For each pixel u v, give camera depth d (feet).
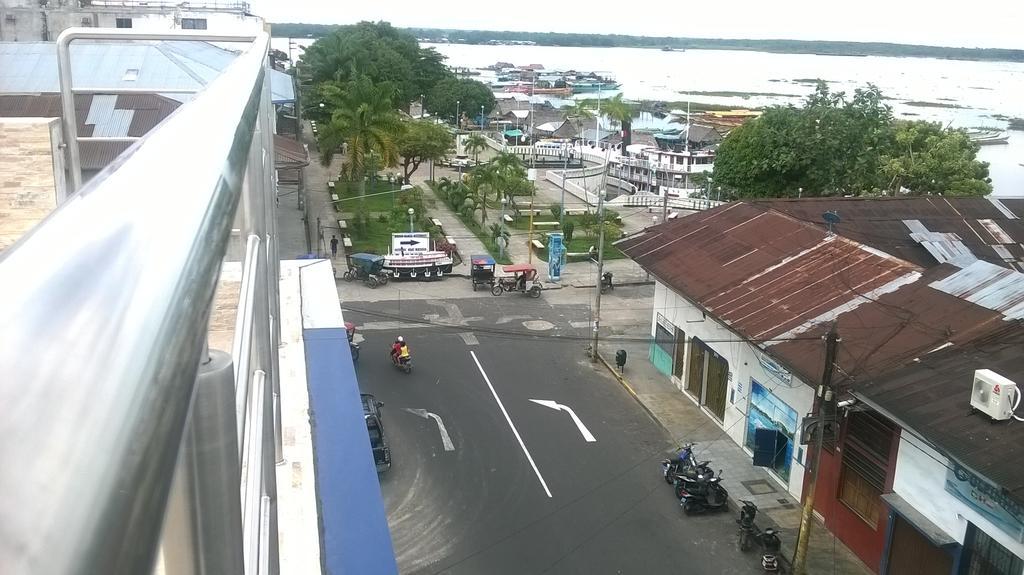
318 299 32.83
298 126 171.12
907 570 40.40
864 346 45.62
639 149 207.41
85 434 1.46
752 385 54.80
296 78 208.13
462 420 59.26
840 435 45.21
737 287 59.21
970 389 39.09
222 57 103.45
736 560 43.55
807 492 43.80
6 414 1.36
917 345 44.55
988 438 35.40
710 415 61.16
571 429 58.54
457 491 49.57
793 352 47.50
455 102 246.06
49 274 1.77
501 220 129.59
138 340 1.78
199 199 2.72
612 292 94.02
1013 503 33.58
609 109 214.69
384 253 104.47
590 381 67.77
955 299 47.96
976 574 36.14
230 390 3.38
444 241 108.27
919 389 40.14
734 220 71.41
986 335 43.11
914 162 118.93
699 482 47.62
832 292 53.57
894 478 40.91
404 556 43.01
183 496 2.92
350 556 17.08
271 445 9.91
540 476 51.67
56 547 1.28
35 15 115.75
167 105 67.31
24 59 87.30
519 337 77.51
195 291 2.24
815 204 75.00
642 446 56.29
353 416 23.32
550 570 42.16
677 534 45.83
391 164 124.47
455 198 135.44
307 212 118.01
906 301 49.78
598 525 46.44
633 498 49.44
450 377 67.21
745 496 50.21
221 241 2.74
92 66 87.86
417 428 57.62
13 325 1.54
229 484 3.40
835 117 104.53
